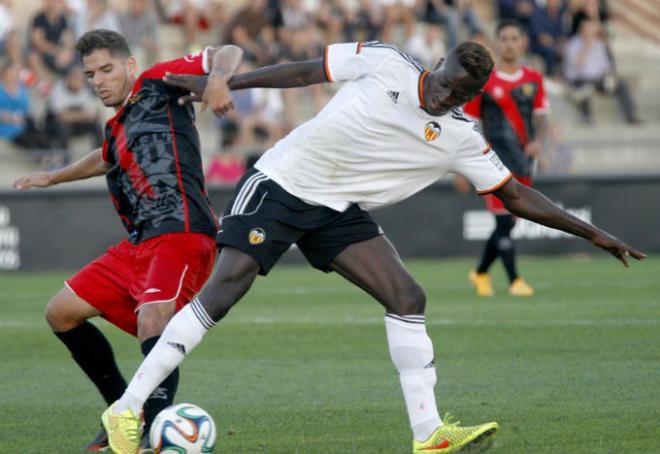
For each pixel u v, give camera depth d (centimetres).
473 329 3144
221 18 7106
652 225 5816
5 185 5756
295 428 1906
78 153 5866
